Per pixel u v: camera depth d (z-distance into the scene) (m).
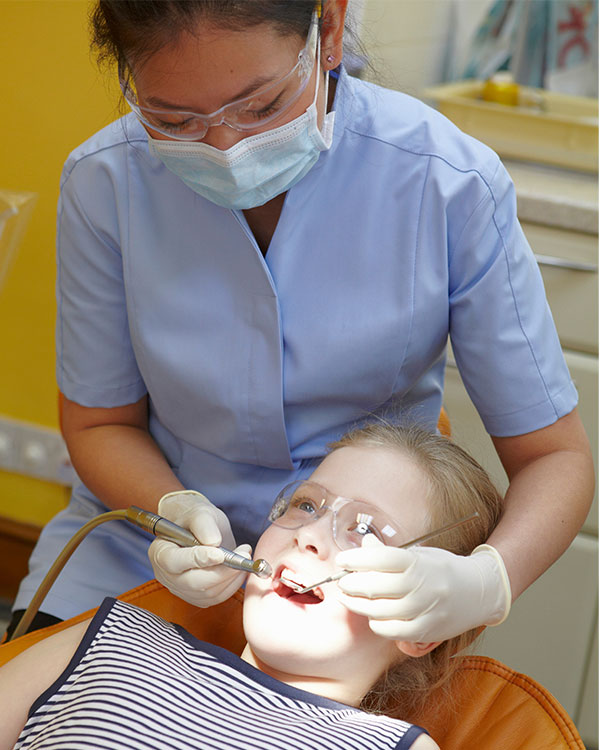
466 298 1.29
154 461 1.44
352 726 1.09
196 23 0.97
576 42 2.56
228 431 1.38
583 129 2.26
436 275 1.28
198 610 1.36
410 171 1.28
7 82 2.20
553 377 1.32
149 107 1.07
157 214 1.34
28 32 2.14
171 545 1.23
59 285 1.46
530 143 2.34
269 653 1.14
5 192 1.50
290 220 1.29
